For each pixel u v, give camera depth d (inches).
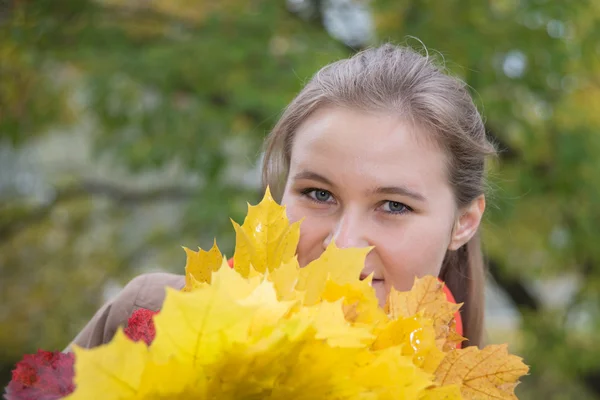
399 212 48.8
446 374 37.2
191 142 173.9
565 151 188.1
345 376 30.5
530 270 226.4
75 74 188.2
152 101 179.2
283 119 59.2
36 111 197.2
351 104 48.8
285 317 31.7
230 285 31.1
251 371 28.9
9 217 255.0
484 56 172.1
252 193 178.7
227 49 168.9
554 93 194.7
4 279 253.3
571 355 215.2
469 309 73.8
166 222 259.1
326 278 36.4
